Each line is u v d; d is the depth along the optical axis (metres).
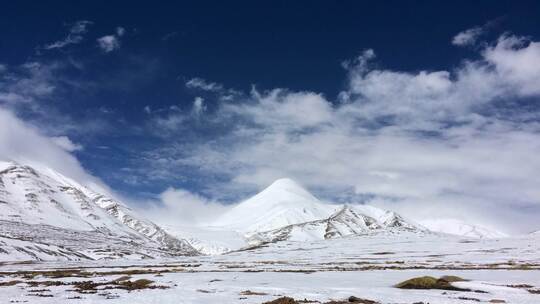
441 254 168.50
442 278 61.50
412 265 116.44
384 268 104.94
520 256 140.50
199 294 49.88
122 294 49.69
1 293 51.47
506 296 47.19
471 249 186.25
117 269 118.06
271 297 46.97
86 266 142.12
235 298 46.09
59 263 169.75
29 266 145.00
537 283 61.22
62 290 54.84
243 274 87.19
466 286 54.75
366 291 53.16
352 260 152.12
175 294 49.78
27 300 43.66
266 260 166.62
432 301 42.91
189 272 96.88
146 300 44.19
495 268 97.50
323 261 150.25
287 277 78.44
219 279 73.94
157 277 78.69
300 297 47.00
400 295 48.44
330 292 52.19
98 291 53.34
